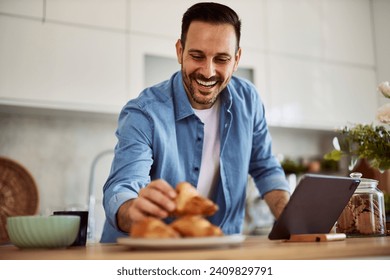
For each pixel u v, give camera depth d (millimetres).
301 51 3031
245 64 2832
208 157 1489
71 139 2701
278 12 2996
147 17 2602
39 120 2641
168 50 2631
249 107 1554
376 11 3324
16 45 2299
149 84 2578
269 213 2906
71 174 2674
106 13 2506
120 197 997
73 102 2381
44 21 2367
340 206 1064
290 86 2957
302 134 3367
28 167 2582
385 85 1181
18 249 961
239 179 1497
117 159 1224
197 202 758
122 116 1369
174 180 1396
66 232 933
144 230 741
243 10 2877
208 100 1325
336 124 3078
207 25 1220
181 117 1403
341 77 3152
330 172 3275
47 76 2342
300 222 1030
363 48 3277
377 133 1213
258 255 674
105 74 2461
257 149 1606
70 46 2404
